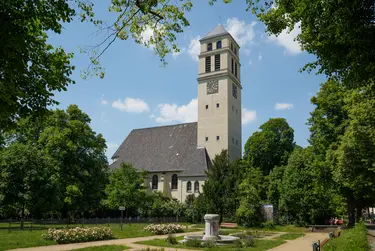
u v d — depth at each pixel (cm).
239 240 2569
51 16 1169
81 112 5184
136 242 2661
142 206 5341
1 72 1104
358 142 2639
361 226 2180
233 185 4669
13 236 2712
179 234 3519
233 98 6931
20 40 1066
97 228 2934
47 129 4541
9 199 3525
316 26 1177
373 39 1050
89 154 4947
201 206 4675
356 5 1008
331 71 1342
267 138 6341
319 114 3853
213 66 6881
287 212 5006
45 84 1345
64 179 4431
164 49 1407
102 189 5209
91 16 1212
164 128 7894
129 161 7550
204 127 6769
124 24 1257
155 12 1311
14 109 1156
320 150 3897
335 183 3784
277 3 1413
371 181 2839
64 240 2556
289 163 5147
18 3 1047
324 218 5041
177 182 6694
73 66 1421
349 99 2609
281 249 2366
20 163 3509
